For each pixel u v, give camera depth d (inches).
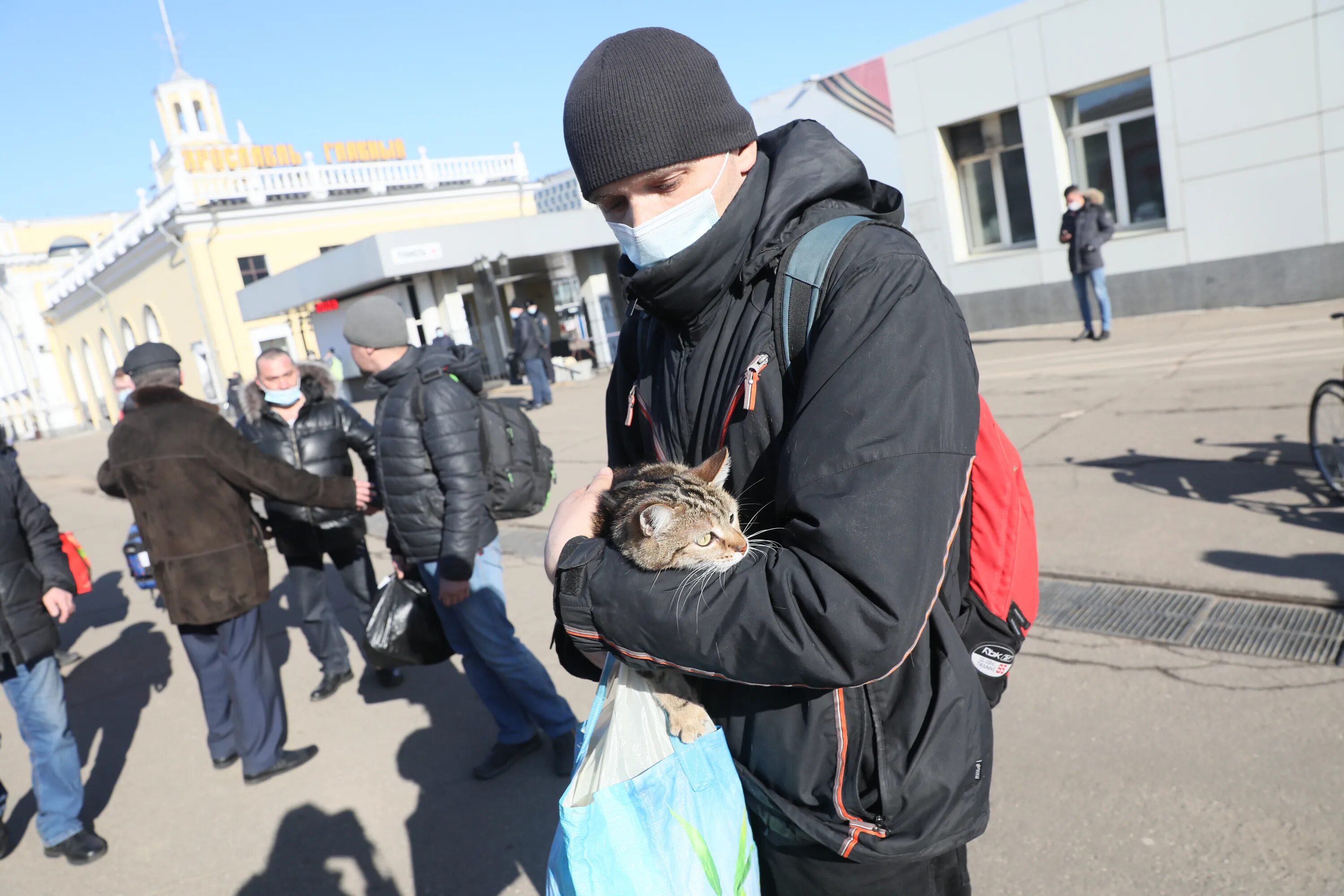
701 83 56.1
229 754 187.2
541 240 801.6
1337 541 193.8
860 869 56.9
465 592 150.7
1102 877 113.7
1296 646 156.4
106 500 597.9
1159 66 524.7
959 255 639.1
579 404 624.1
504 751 166.9
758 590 47.9
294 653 251.6
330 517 213.2
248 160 1212.5
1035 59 567.8
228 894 142.9
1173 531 214.2
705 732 60.8
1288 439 265.3
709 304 59.9
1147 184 557.3
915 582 45.4
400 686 214.8
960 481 48.3
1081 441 301.3
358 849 150.0
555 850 61.0
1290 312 482.0
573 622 56.4
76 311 1690.5
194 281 1174.3
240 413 225.1
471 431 152.7
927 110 621.9
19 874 156.9
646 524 55.9
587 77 56.9
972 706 55.6
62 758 159.3
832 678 46.9
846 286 50.9
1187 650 161.8
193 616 167.5
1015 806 129.9
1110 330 524.4
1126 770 132.8
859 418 46.9
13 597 150.8
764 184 60.4
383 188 1312.7
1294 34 476.4
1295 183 493.7
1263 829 116.0
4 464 155.3
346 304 949.2
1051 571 204.4
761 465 56.5
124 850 160.1
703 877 57.9
